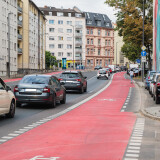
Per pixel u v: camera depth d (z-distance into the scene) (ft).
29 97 50.16
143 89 103.71
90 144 25.02
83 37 419.95
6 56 217.36
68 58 416.87
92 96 78.02
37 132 30.50
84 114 44.86
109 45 440.04
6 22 216.74
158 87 59.41
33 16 288.30
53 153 21.91
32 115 43.37
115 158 20.59
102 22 437.58
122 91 95.81
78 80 85.56
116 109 51.39
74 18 418.10
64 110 49.42
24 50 262.88
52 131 31.07
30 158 20.49
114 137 27.99
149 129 32.50
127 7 159.53
